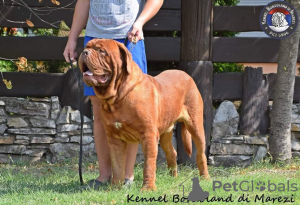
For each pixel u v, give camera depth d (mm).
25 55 10453
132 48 7480
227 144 10281
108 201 6641
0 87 10508
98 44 6492
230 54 10492
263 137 10305
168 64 11055
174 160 8594
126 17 7469
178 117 7824
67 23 10453
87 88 7691
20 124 10406
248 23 10445
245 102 10461
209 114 10305
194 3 10156
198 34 10188
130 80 6742
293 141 10531
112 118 6871
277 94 10148
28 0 10367
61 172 9359
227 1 12273
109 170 7984
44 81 10508
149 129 6898
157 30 10391
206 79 10234
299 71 14062
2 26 10344
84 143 10406
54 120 10445
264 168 9992
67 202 6578
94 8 7586
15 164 10320
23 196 7023
